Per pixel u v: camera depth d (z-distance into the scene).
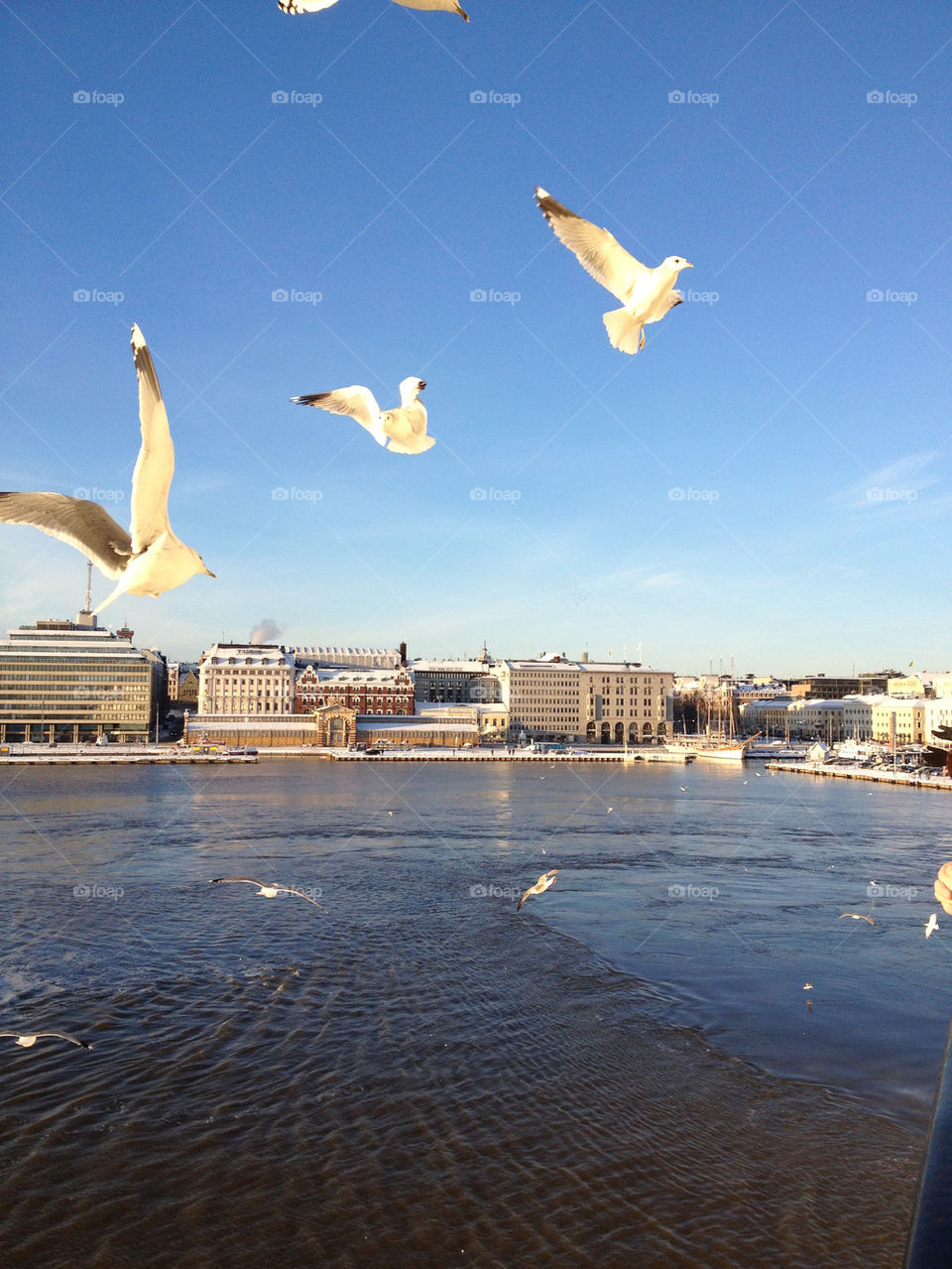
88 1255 19.77
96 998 34.75
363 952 41.34
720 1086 27.81
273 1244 20.25
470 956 40.78
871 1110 26.39
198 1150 23.97
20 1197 21.83
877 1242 20.33
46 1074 28.22
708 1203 21.83
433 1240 20.44
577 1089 27.59
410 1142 24.50
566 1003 34.84
